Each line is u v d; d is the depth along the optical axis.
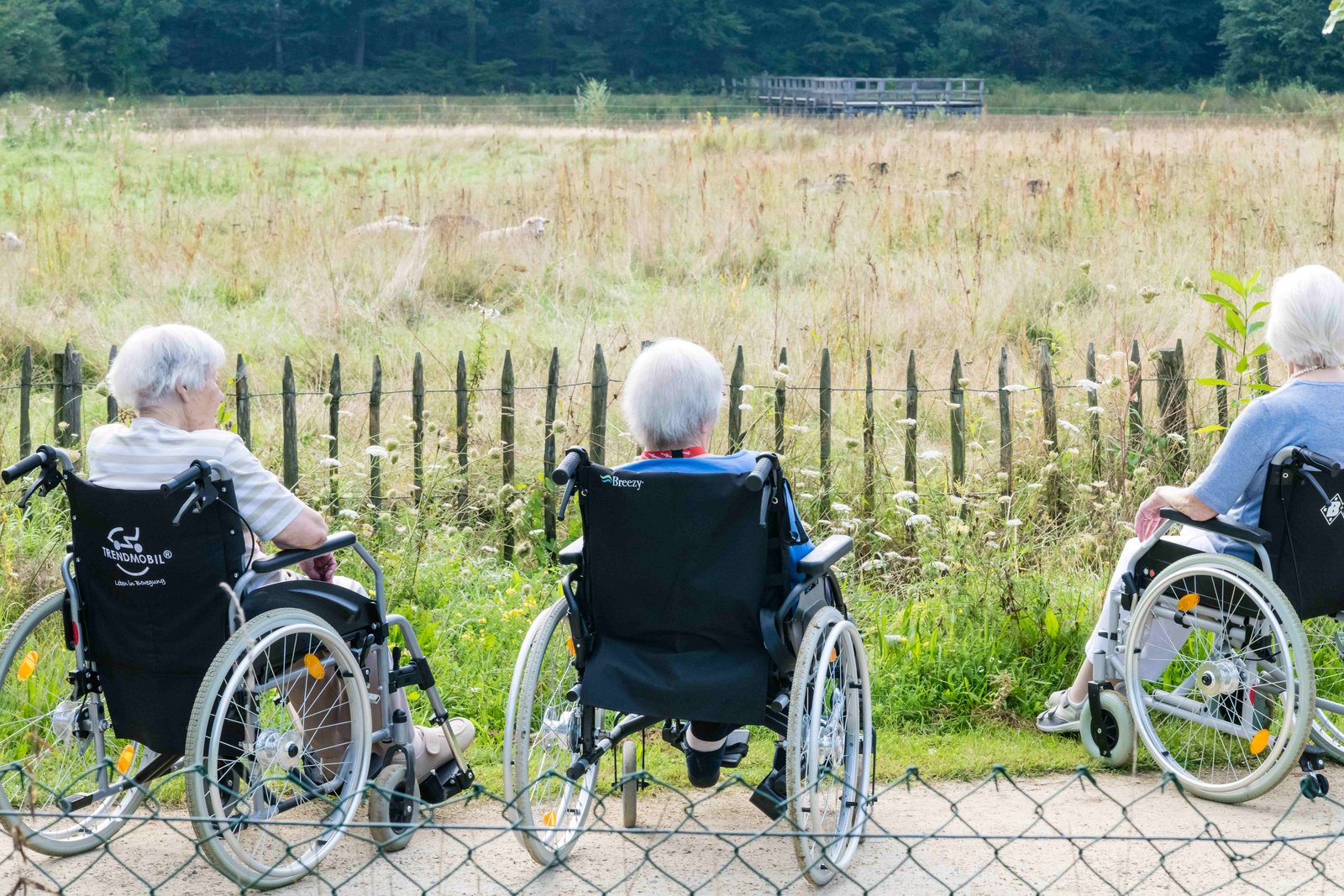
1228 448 3.87
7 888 3.49
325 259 11.81
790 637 3.53
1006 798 4.07
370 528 5.98
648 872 3.63
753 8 76.31
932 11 77.38
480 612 5.45
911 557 5.87
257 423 7.70
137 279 11.43
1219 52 73.19
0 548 5.66
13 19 60.44
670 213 13.69
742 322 9.51
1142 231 12.13
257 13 75.69
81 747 3.75
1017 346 8.87
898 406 6.40
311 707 3.91
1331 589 3.91
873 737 3.99
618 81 74.12
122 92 64.06
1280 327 3.95
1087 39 73.12
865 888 3.50
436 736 4.05
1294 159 16.80
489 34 77.62
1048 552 5.80
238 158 22.05
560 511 3.40
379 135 26.97
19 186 16.73
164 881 3.38
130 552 3.40
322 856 3.56
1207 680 3.96
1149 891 3.45
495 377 8.21
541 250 12.16
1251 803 3.96
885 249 12.26
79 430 6.51
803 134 23.44
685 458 3.51
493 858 3.72
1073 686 4.52
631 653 3.61
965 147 19.48
